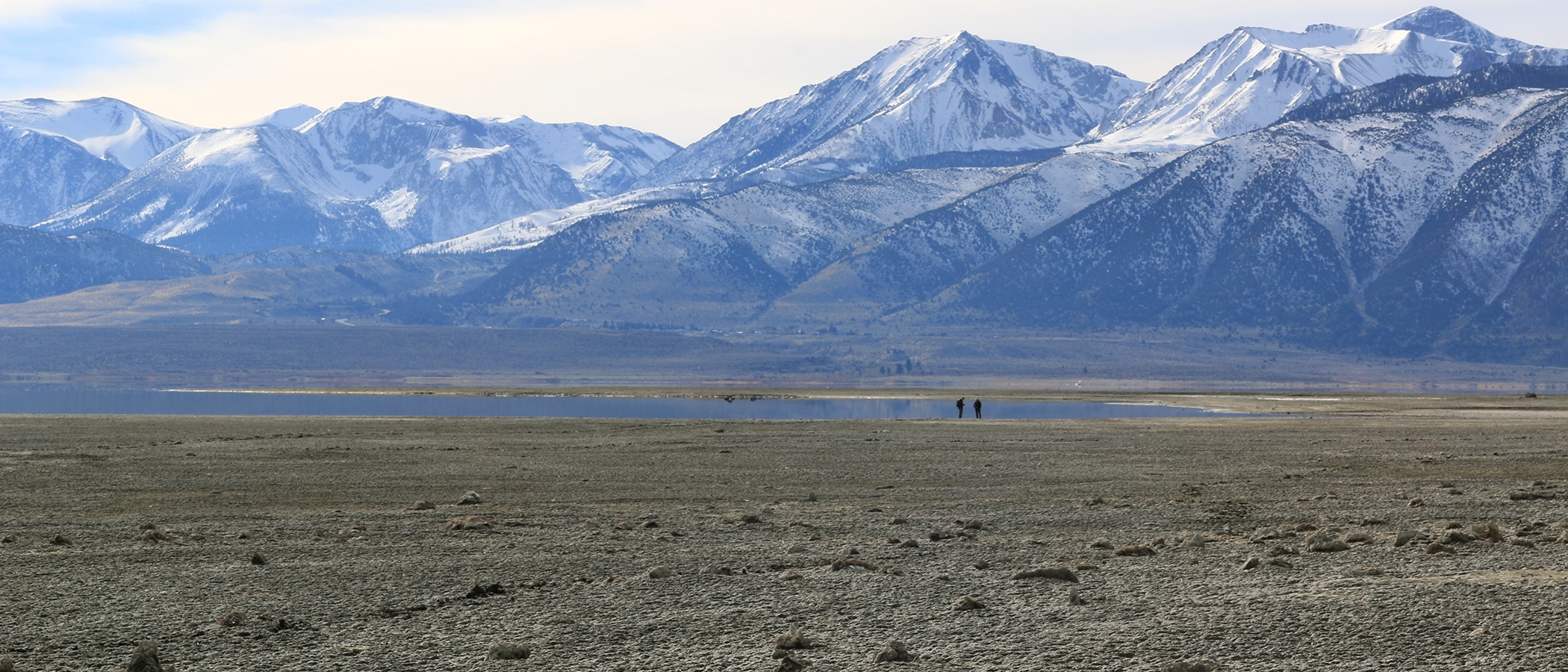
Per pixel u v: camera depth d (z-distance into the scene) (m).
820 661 42.19
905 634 45.88
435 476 119.75
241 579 57.84
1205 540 69.31
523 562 62.62
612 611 50.28
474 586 53.91
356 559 64.12
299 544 69.69
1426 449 160.12
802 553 65.50
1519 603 47.34
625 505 92.81
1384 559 60.47
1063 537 73.06
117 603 52.00
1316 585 52.75
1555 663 39.25
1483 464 131.38
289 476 120.12
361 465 132.88
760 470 127.19
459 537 72.50
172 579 57.62
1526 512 82.50
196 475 120.44
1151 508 88.06
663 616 49.25
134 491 105.50
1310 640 43.12
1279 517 82.19
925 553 65.69
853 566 59.94
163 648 44.28
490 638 45.66
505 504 94.06
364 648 44.25
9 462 134.38
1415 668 39.47
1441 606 47.34
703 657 42.78
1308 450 159.00
